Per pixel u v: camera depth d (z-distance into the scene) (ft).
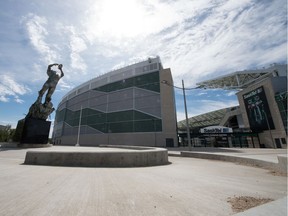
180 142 151.02
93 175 20.71
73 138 183.73
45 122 82.69
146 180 18.63
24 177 18.58
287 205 9.47
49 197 12.41
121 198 12.58
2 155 43.52
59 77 93.97
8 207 10.39
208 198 12.73
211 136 139.64
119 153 29.66
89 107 177.47
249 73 159.74
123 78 161.99
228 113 185.98
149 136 133.49
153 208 10.75
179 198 12.71
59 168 25.41
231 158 39.55
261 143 125.39
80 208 10.55
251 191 14.61
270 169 27.43
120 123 148.87
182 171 25.11
